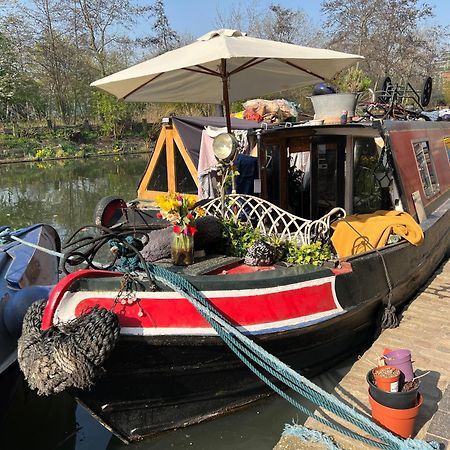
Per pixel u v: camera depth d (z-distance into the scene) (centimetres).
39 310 340
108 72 3912
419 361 447
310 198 626
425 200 672
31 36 3684
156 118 3738
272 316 394
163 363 362
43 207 1554
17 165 2767
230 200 557
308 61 560
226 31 467
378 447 333
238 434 409
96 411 366
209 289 369
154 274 357
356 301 458
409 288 588
